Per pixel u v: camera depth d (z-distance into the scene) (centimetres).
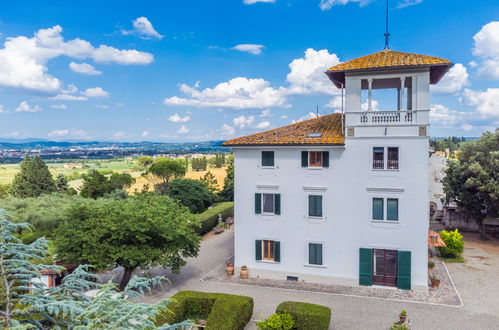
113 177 8150
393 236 2559
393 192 2539
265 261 2856
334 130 2862
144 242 2455
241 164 2870
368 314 2212
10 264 914
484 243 3794
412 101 2484
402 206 2531
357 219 2627
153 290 2647
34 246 968
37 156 7044
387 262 2628
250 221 2873
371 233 2603
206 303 2173
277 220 2806
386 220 2564
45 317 899
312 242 2733
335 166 2653
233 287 2692
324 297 2473
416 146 2483
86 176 7988
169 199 2961
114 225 2381
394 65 2420
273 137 2869
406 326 1925
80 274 994
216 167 17325
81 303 897
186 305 2180
